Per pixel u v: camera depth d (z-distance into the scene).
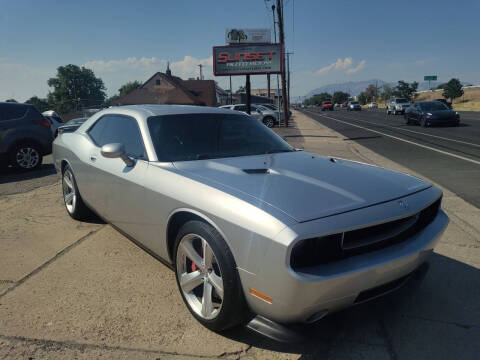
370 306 2.75
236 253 2.17
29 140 8.41
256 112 25.02
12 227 4.52
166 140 3.23
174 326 2.56
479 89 89.12
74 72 98.31
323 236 2.01
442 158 10.08
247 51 21.03
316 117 43.53
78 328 2.54
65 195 4.82
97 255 3.69
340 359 2.26
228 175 2.66
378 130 20.72
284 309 2.02
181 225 2.76
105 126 4.02
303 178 2.61
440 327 2.57
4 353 2.29
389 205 2.32
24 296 2.94
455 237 4.14
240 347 2.36
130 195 3.15
